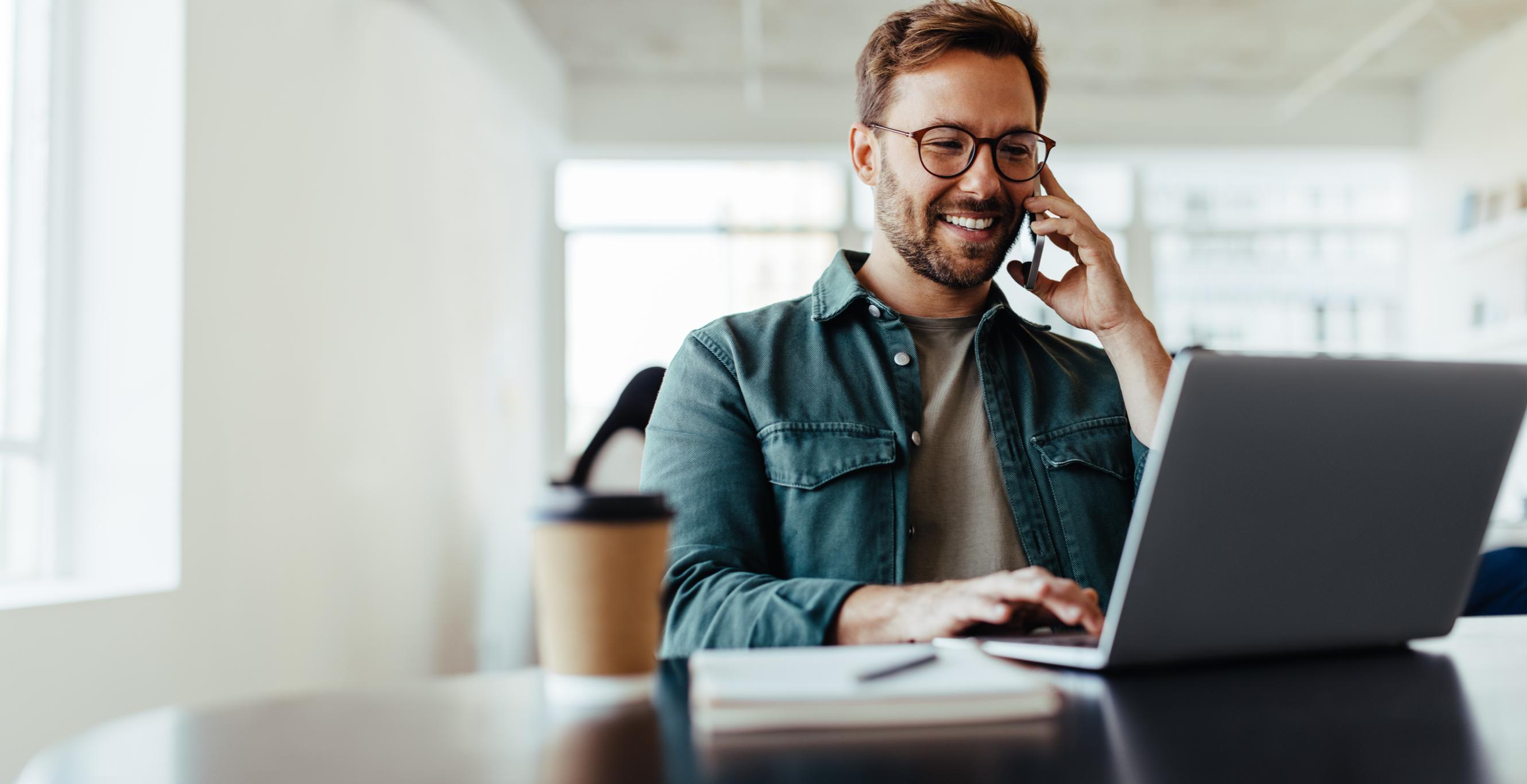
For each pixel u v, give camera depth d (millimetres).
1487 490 832
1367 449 773
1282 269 6320
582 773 488
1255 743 539
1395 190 6359
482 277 4750
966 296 1514
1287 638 789
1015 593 779
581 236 6078
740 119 5879
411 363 3867
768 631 929
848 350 1442
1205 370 702
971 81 1424
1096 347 1623
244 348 2764
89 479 2508
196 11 2586
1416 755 516
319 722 608
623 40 5383
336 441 3260
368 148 3525
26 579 2422
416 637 3850
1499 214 5359
